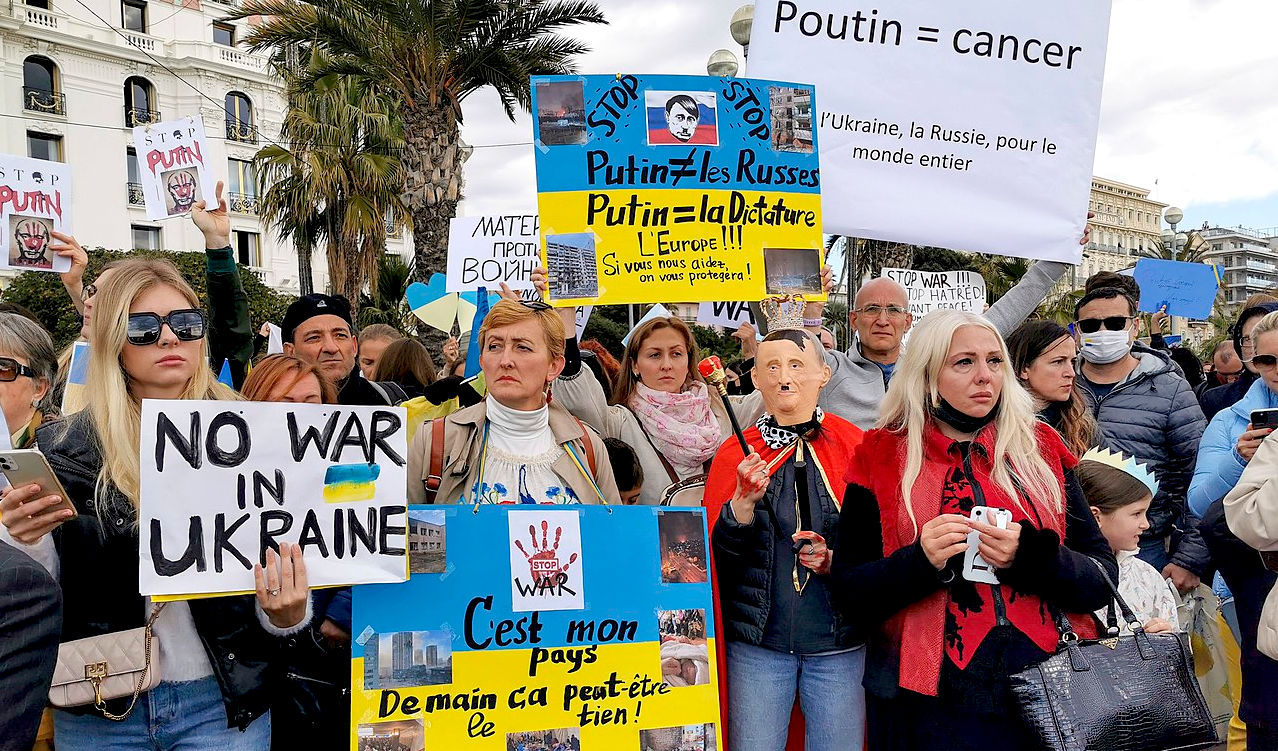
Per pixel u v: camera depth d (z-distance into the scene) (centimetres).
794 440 296
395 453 220
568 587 243
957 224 388
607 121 308
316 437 213
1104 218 8731
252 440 207
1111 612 249
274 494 208
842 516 253
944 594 226
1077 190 398
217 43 3400
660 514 254
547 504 262
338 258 1827
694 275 309
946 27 386
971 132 389
